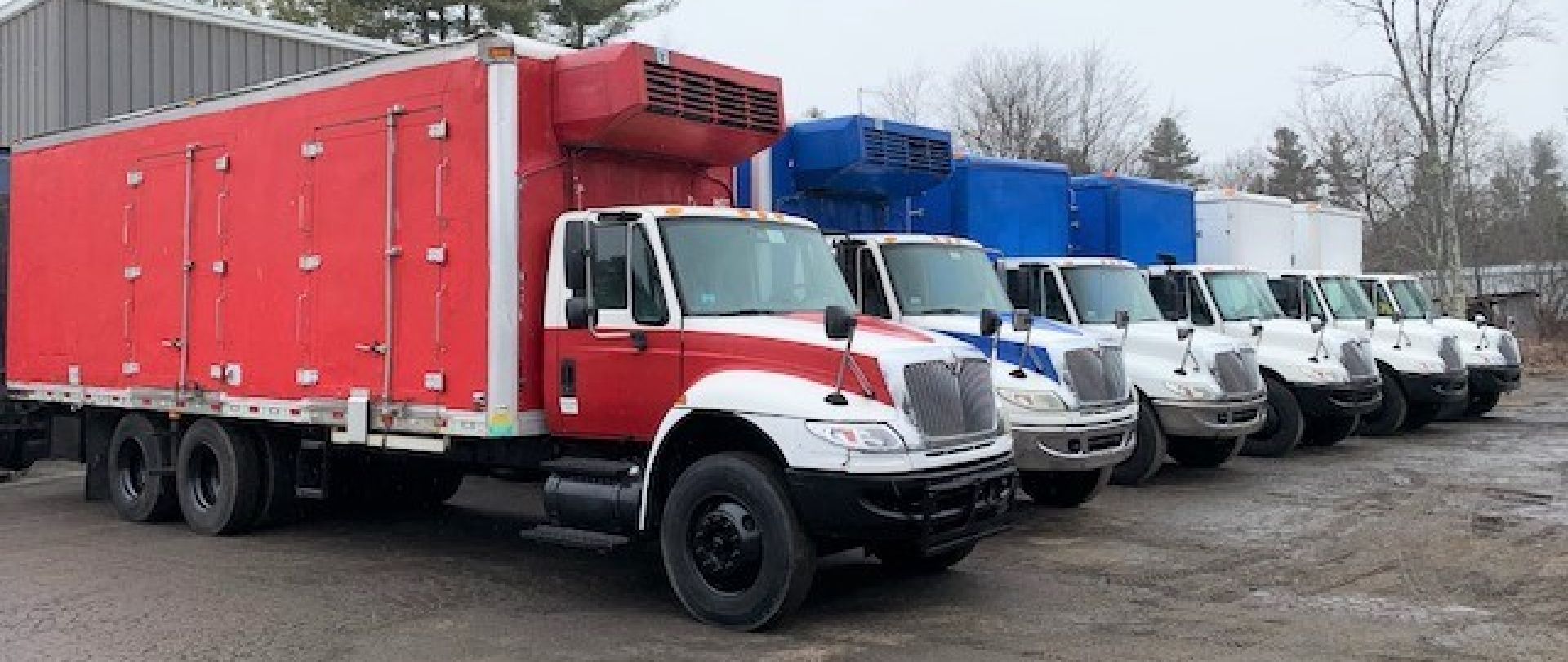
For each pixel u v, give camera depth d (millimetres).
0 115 19781
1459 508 11492
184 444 10859
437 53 8594
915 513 7121
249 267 10016
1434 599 7984
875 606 7922
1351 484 13086
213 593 8375
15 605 8023
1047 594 8195
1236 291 15836
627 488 7816
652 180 9125
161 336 10844
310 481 10578
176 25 19203
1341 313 18328
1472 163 39312
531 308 8336
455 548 10141
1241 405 13062
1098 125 46375
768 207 11625
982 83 46188
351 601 8180
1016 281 13617
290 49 20797
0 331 14516
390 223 8867
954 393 7648
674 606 8031
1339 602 7902
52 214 12102
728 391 7352
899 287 11188
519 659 6758
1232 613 7641
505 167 8180
